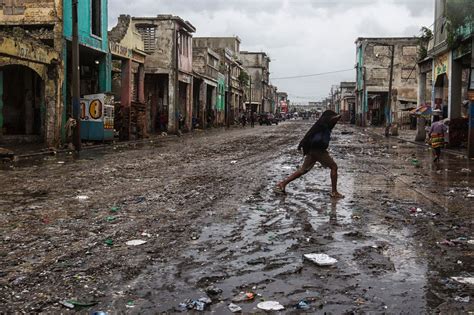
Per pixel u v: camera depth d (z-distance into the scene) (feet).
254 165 54.39
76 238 22.16
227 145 89.81
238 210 28.71
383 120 226.99
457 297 15.33
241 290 15.96
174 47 132.98
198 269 17.95
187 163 56.44
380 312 14.21
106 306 14.57
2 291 15.71
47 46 70.64
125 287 16.12
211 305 14.69
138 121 109.09
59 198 32.55
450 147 80.38
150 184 39.19
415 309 14.42
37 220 25.81
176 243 21.40
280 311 14.25
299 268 18.12
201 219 26.18
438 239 22.34
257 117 284.20
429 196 34.30
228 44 271.90
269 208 29.37
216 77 197.98
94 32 89.56
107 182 40.24
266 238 22.34
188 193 34.73
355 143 101.35
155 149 79.15
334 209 29.22
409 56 209.56
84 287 16.10
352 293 15.67
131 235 22.71
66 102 80.38
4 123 89.45
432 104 95.04
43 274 17.33
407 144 98.27
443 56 86.94
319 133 33.58
